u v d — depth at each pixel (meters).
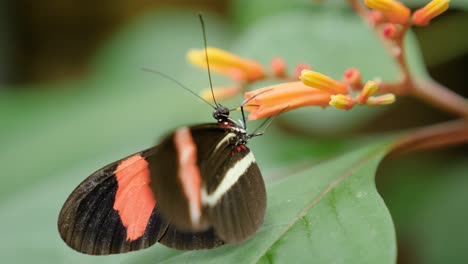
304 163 0.36
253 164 0.33
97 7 0.65
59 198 0.36
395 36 0.33
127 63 0.48
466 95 0.41
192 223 0.31
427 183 0.39
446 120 0.42
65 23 0.65
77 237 0.32
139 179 0.32
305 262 0.31
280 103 0.32
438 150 0.39
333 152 0.37
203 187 0.31
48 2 0.64
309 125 0.38
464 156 0.39
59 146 0.39
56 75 0.66
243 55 0.39
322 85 0.32
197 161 0.31
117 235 0.32
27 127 0.40
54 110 0.41
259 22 0.41
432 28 0.39
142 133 0.39
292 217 0.32
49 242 0.35
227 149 0.32
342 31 0.38
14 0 0.62
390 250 0.30
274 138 0.38
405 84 0.34
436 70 0.41
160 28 0.49
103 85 0.44
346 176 0.32
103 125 0.40
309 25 0.38
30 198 0.37
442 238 0.38
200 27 0.49
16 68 0.64
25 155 0.39
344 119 0.38
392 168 0.39
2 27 0.62
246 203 0.32
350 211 0.31
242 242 0.31
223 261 0.31
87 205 0.32
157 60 0.47
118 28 0.66
